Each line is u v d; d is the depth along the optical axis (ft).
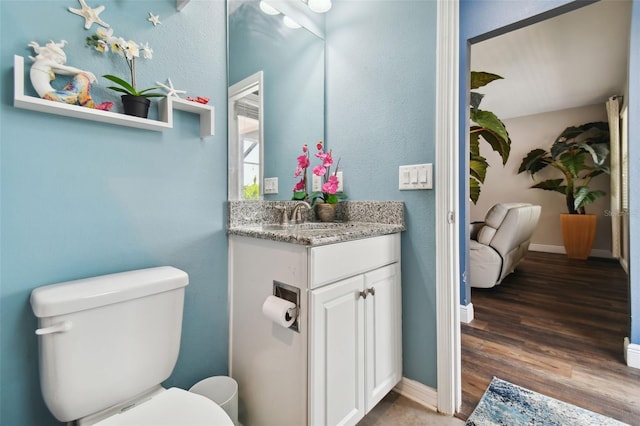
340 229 4.13
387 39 4.92
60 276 2.93
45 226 2.84
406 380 4.76
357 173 5.39
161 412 2.57
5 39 2.60
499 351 6.09
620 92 13.05
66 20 2.91
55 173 2.89
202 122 3.90
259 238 3.76
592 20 7.97
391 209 4.84
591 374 5.25
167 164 3.67
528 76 11.54
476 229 10.73
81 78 2.86
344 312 3.60
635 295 5.52
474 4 6.43
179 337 3.30
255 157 4.69
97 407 2.72
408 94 4.67
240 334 4.14
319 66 5.81
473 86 8.79
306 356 3.22
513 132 17.48
